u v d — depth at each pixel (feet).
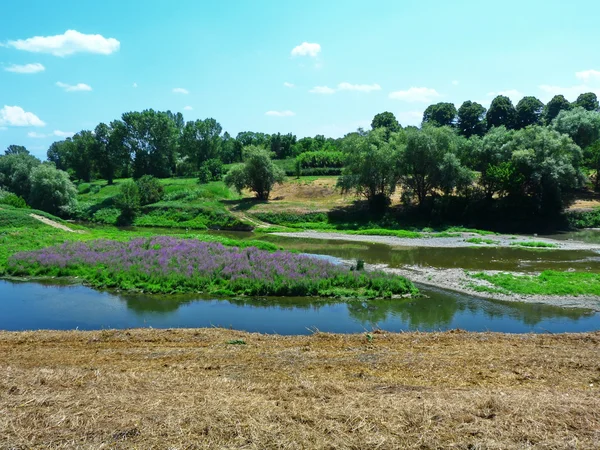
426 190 173.47
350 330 57.16
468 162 182.70
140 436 24.23
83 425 25.20
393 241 136.56
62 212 209.87
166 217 191.83
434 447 23.40
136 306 67.10
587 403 28.55
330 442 23.68
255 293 73.00
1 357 41.01
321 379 34.19
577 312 64.18
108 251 96.07
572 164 163.73
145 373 34.91
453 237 140.15
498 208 162.30
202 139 338.13
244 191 237.04
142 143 304.50
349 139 177.88
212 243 104.42
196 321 60.44
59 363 39.11
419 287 78.89
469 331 54.75
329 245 131.23
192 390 30.81
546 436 24.23
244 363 38.68
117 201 192.44
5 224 132.05
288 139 349.00
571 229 152.66
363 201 192.95
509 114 291.79
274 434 24.38
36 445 23.30
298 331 56.90
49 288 76.74
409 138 165.07
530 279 80.94
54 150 428.15
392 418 26.04
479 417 26.53
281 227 170.40
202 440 23.94
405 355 41.19
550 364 38.45
